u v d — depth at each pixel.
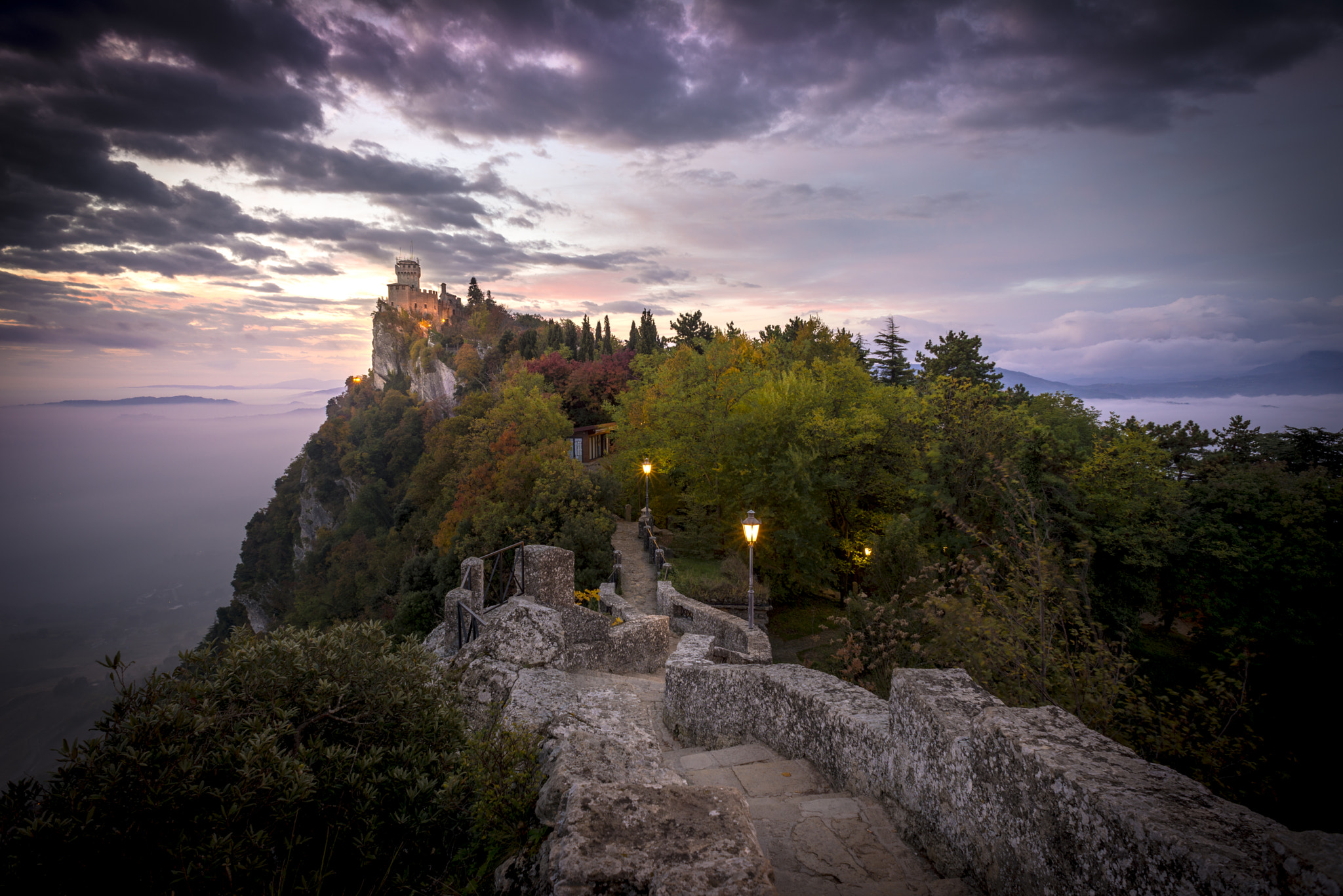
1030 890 3.04
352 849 3.83
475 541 31.41
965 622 8.38
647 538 31.42
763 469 29.78
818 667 11.90
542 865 3.11
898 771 4.34
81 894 2.95
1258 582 24.72
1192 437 32.31
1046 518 23.92
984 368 54.97
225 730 3.91
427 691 5.02
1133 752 3.04
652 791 3.15
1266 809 7.25
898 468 30.31
